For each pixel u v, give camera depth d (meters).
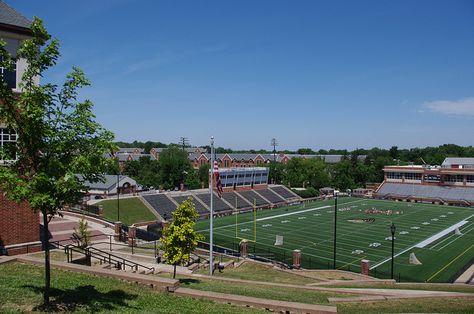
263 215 70.88
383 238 50.56
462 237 51.31
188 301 13.51
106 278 15.57
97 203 63.41
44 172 9.91
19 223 21.55
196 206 73.31
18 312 10.12
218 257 34.62
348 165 126.19
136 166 123.31
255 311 12.92
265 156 152.38
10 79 19.70
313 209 78.69
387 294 19.48
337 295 18.78
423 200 96.19
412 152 190.88
